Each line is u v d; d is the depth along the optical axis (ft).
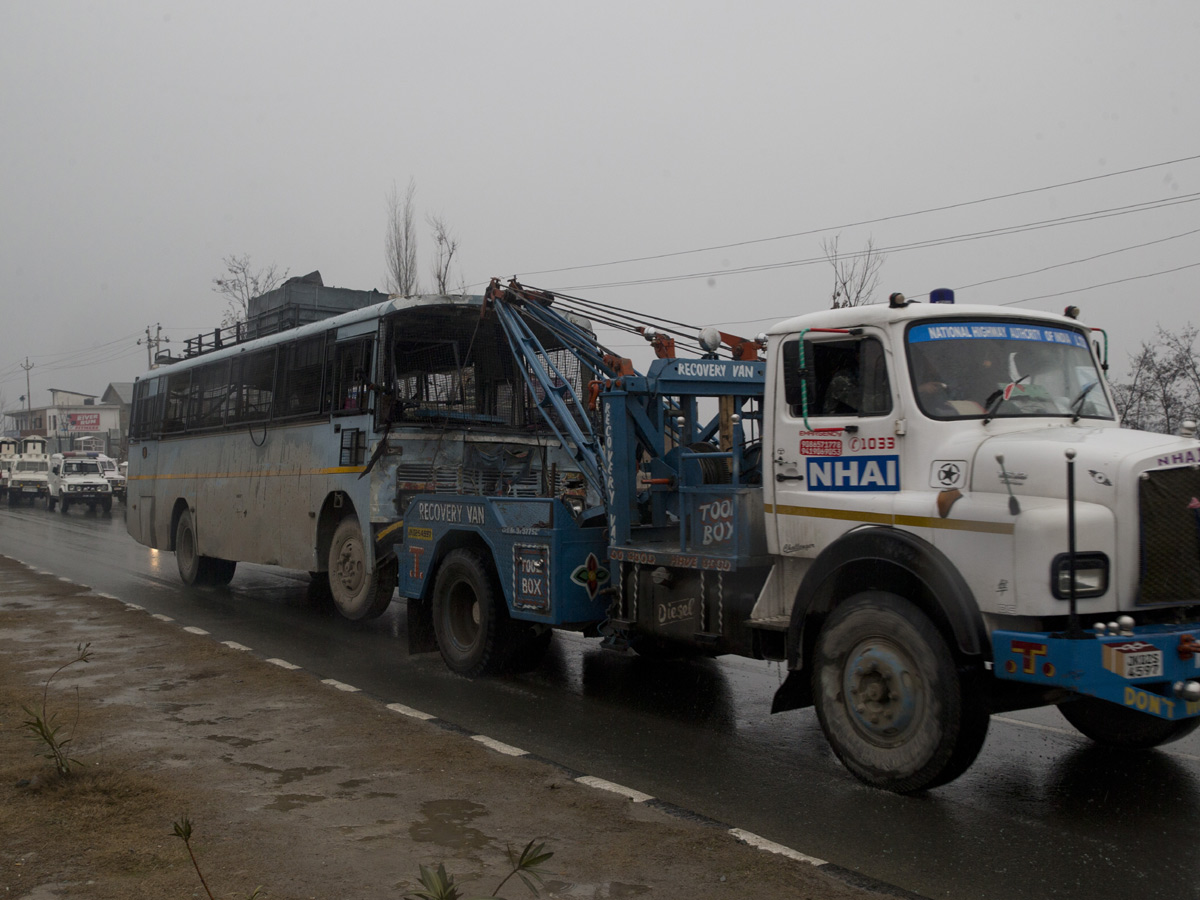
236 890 13.03
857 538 18.11
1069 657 15.24
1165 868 14.57
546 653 32.19
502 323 31.86
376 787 17.43
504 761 19.17
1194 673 16.11
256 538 42.52
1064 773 19.31
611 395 25.00
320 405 37.91
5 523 98.32
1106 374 21.24
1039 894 13.61
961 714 16.65
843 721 18.53
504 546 26.96
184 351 55.42
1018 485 16.81
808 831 16.03
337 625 37.78
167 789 17.04
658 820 16.05
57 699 23.66
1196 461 16.90
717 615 21.65
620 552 24.38
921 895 13.52
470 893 12.98
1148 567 16.31
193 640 31.45
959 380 18.78
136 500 56.70
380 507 34.27
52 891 12.96
